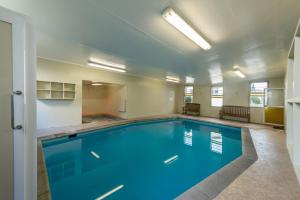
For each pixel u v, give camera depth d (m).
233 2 1.91
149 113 10.18
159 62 5.24
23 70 1.21
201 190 1.95
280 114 6.63
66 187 2.65
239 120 8.60
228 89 9.55
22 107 1.20
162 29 2.73
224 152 4.43
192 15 2.22
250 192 1.91
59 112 6.00
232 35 2.85
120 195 2.47
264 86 7.96
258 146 3.88
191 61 4.86
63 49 4.15
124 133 6.38
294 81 1.97
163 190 2.62
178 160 3.87
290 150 3.07
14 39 1.17
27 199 1.24
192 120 9.05
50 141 4.53
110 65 6.11
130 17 2.38
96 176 3.05
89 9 2.19
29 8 2.17
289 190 1.95
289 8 2.00
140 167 3.47
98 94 10.42
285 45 3.28
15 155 1.18
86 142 5.11
